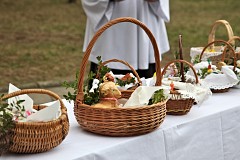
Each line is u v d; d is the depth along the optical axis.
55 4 12.42
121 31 3.41
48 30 9.47
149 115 1.79
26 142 1.55
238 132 2.29
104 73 2.04
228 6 12.75
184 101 2.07
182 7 12.80
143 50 3.46
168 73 2.47
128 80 2.16
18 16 10.73
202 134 2.10
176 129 1.96
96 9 3.37
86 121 1.80
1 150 1.51
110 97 1.81
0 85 5.59
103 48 3.45
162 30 3.61
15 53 7.46
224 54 2.73
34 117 1.58
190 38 8.92
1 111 1.59
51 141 1.59
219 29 9.78
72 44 8.30
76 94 1.87
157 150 1.87
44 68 6.57
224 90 2.53
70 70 6.52
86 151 1.65
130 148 1.76
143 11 3.43
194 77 2.34
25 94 1.73
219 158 2.21
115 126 1.76
